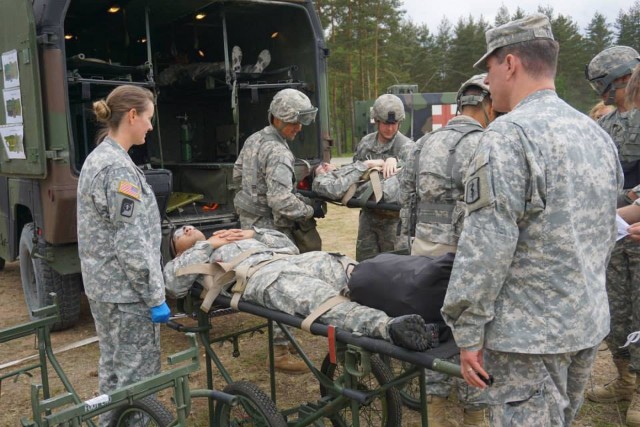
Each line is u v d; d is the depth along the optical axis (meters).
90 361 4.47
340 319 2.49
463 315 1.91
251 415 2.73
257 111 6.02
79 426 2.28
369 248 4.74
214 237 3.32
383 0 31.53
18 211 5.43
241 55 5.58
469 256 1.86
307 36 5.36
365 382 3.45
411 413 3.55
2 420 3.62
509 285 1.92
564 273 1.88
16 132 4.67
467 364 1.93
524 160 1.84
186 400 2.48
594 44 44.66
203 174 5.93
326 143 5.39
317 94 5.31
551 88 1.99
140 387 2.37
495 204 1.82
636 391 3.32
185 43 6.61
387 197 4.31
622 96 3.28
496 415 2.02
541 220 1.86
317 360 4.35
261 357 4.46
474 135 2.98
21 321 5.34
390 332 2.20
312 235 4.31
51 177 4.33
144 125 2.76
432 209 3.05
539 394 1.97
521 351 1.89
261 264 3.00
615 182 2.04
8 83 4.71
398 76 34.00
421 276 2.35
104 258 2.70
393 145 4.90
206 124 6.83
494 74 2.05
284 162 4.04
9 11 4.52
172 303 5.33
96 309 2.78
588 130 1.98
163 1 5.28
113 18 5.94
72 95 5.57
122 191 2.61
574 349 1.89
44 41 4.21
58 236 4.43
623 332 3.44
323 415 2.78
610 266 3.41
